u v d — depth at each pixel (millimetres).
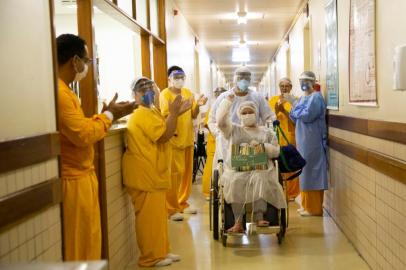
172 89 5004
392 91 2771
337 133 4527
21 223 1728
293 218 4992
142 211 3404
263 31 10445
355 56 3701
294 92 8938
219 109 3850
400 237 2629
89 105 2871
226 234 3898
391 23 2777
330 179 4988
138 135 3299
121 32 6750
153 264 3484
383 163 2887
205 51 13328
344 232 4293
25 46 1816
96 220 2543
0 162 1558
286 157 3979
